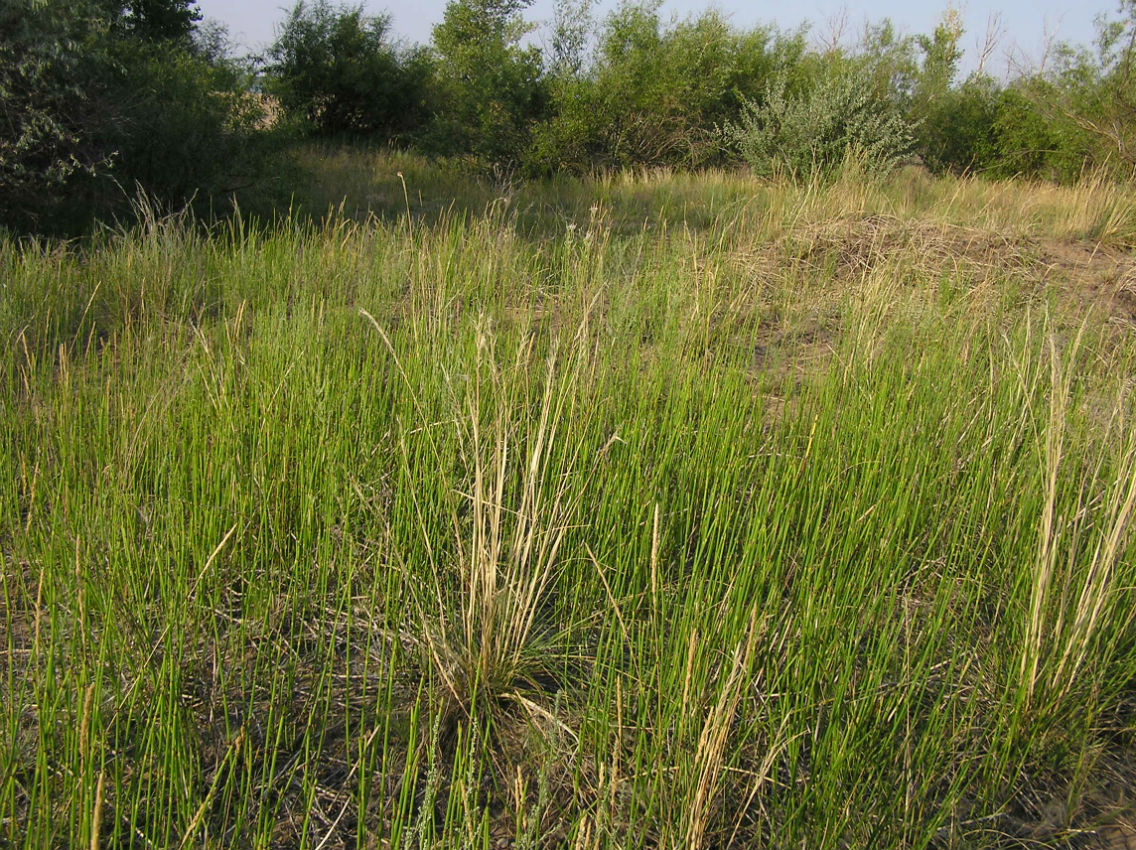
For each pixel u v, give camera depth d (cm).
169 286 578
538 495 302
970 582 309
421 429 338
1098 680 262
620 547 297
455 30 1914
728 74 1487
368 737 242
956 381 441
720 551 295
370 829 220
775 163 1225
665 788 213
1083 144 1311
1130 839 233
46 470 321
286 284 589
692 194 1112
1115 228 818
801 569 296
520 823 197
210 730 241
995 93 1611
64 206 750
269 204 870
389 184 1134
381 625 285
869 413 398
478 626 265
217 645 249
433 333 418
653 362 448
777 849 218
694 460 360
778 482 349
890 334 498
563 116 1297
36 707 227
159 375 402
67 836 206
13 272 567
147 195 788
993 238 765
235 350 394
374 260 616
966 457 385
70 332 528
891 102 1553
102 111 744
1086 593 258
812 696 241
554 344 390
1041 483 332
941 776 235
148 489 340
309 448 333
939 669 280
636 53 1366
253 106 881
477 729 228
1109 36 1373
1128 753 263
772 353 529
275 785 229
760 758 239
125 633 257
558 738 238
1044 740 252
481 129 1295
